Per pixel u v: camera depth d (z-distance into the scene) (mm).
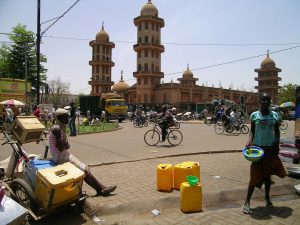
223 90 68312
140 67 60188
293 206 4824
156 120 13055
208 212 4605
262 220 4234
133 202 4953
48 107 22828
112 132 19594
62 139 4953
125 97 67312
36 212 4293
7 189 4660
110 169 7551
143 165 8062
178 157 9359
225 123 18359
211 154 10016
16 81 24234
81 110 39125
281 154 6871
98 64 70062
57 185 3996
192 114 41000
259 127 4605
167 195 5352
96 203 4926
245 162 8469
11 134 5246
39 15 19406
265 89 80562
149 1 61094
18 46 35969
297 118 6930
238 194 5488
